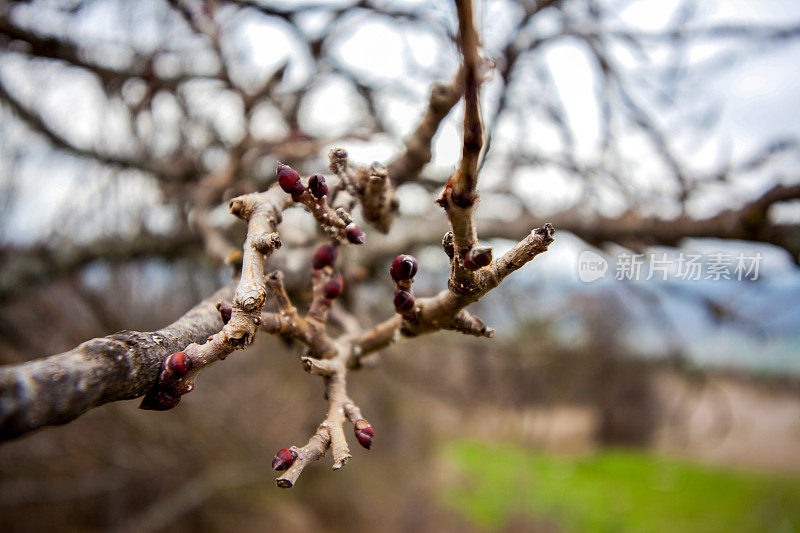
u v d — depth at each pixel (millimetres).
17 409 418
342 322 1180
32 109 2789
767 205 1626
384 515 6922
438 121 1165
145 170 2916
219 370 4738
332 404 725
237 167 1984
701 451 9773
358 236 723
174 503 4453
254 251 641
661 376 7434
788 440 9289
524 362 4781
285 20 2213
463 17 500
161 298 3811
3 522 4484
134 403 4250
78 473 4383
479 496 8352
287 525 5922
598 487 9055
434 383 4938
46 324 3652
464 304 707
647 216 2143
